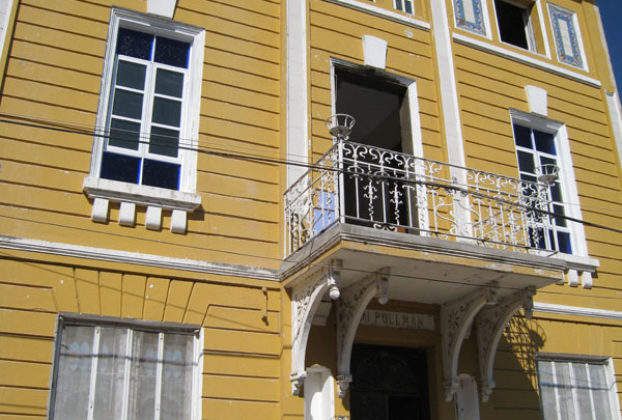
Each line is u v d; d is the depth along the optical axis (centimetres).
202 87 873
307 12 981
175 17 891
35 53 793
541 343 960
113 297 727
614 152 1181
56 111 779
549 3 1245
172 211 790
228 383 746
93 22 841
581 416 955
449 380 855
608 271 1064
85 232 739
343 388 781
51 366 676
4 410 643
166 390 726
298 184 848
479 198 866
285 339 782
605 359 1002
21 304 685
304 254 756
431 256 730
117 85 842
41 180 742
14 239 703
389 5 1075
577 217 1081
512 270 775
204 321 761
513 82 1123
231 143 862
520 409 909
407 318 877
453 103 1038
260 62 928
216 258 794
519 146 1100
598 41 1268
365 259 719
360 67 996
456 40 1096
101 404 691
